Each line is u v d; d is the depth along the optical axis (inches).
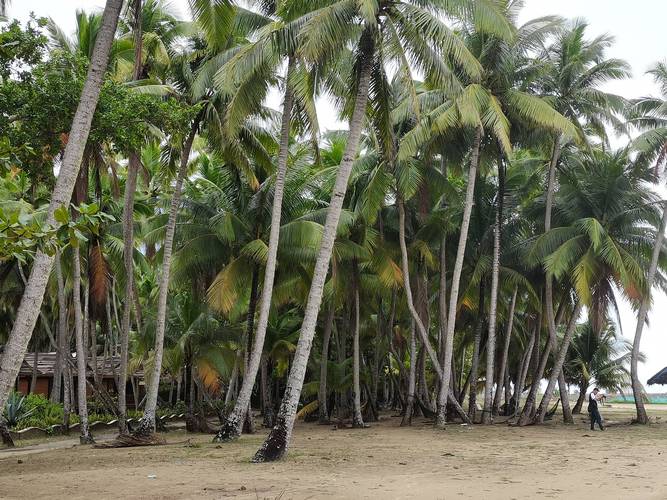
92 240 979.3
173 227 874.1
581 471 527.8
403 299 1342.3
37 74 536.4
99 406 1402.6
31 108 533.3
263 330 808.3
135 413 1343.5
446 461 602.2
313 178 1001.5
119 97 586.9
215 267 1066.1
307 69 631.2
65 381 1089.4
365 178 1144.8
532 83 1099.9
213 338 1206.3
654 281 1290.6
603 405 2480.3
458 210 1251.2
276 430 607.8
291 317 1462.8
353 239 1175.0
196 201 1029.2
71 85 542.3
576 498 400.2
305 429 1128.2
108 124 565.9
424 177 1094.4
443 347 1243.8
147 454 693.3
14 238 257.1
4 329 1590.8
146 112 596.1
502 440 840.9
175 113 610.5
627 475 502.0
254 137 932.6
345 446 761.0
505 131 913.5
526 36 1010.7
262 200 978.1
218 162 1057.5
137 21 654.5
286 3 695.1
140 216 1307.8
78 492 435.5
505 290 1370.6
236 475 509.7
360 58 675.4
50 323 1627.7
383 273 1103.6
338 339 1539.1
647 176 1165.1
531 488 438.9
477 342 1261.1
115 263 1124.5
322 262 619.2
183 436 1019.3
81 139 406.9
